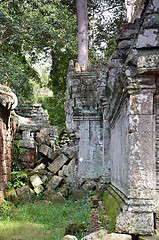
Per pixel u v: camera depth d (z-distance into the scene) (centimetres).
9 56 1309
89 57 1855
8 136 940
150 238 373
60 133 2166
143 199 404
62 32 1445
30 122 1217
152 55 405
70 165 1127
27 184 981
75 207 827
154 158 412
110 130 878
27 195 881
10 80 1242
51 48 1678
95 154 1027
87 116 1030
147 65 405
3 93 812
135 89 417
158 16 407
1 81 1200
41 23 1346
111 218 464
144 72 407
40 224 629
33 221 660
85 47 1389
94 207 752
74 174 1050
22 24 1315
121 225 393
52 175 1122
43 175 1116
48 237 523
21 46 1560
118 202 477
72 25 1523
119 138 573
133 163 411
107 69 767
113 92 537
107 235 387
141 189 405
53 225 617
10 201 840
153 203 399
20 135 1149
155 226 398
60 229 585
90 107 1021
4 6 1284
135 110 416
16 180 964
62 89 1970
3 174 860
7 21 1220
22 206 818
